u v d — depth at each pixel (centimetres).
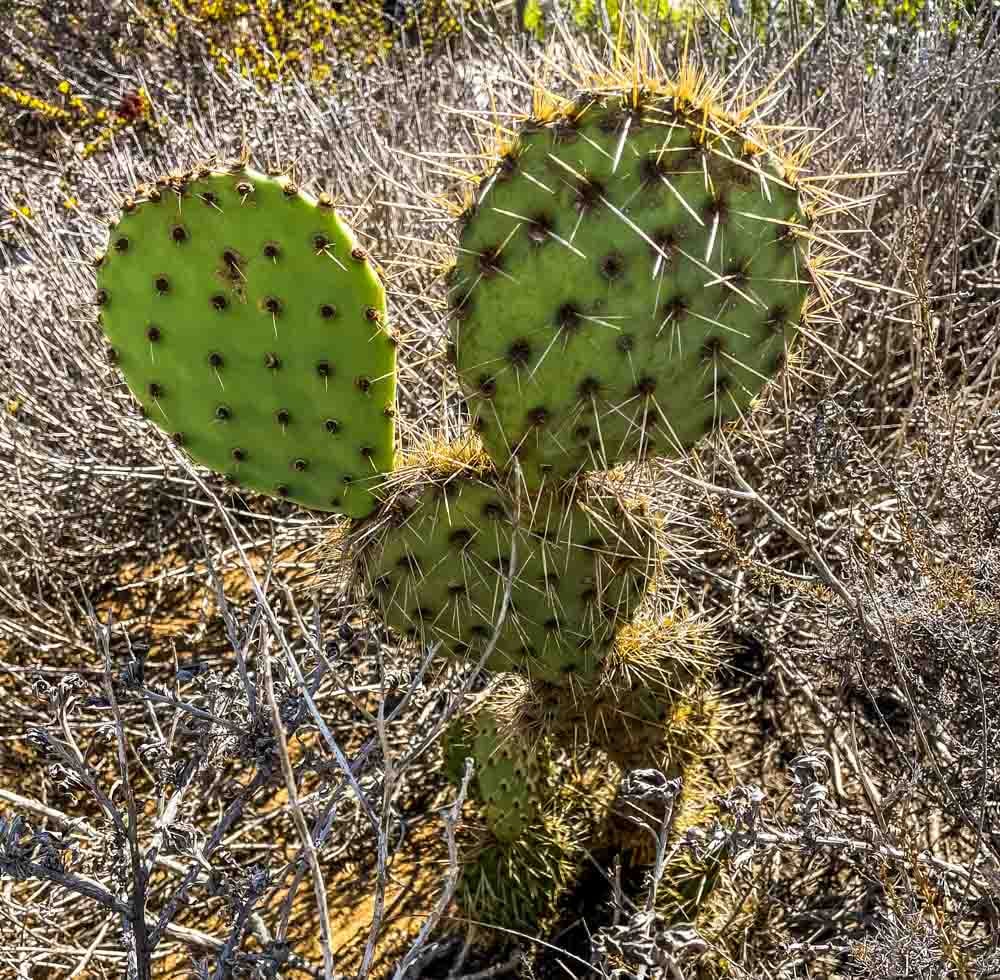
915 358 255
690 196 144
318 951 219
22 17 608
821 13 381
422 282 289
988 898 169
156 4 569
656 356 150
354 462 181
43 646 289
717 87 154
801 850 178
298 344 172
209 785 222
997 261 312
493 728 204
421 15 519
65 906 223
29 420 348
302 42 545
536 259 148
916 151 296
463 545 173
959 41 335
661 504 215
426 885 229
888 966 155
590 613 177
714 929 189
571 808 211
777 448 263
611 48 170
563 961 204
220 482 321
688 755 199
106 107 521
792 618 226
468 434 180
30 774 263
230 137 366
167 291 172
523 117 158
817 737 237
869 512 255
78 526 325
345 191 331
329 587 222
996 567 190
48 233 348
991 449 240
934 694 191
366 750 173
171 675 287
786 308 152
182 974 218
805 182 157
